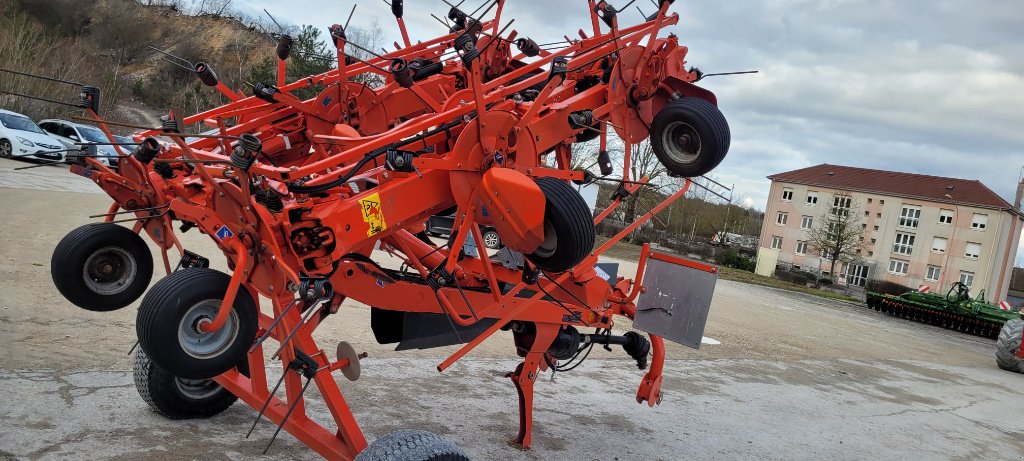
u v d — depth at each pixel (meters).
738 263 45.94
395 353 7.46
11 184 16.31
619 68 4.76
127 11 58.50
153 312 2.90
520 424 5.18
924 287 26.84
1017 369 14.41
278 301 3.28
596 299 5.39
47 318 6.39
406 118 5.39
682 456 5.56
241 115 4.86
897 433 7.39
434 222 15.23
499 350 8.61
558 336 5.34
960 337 22.16
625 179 4.80
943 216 60.88
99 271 3.80
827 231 56.47
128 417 4.46
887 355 14.05
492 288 4.26
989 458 6.96
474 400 6.19
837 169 67.62
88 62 46.94
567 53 4.70
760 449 6.06
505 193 3.55
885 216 62.62
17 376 4.84
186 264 3.58
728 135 4.85
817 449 6.33
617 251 33.72
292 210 3.23
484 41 5.45
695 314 5.24
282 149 4.82
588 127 4.46
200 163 3.18
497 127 3.85
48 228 11.00
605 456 5.28
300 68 13.07
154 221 3.89
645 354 6.10
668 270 5.39
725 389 8.32
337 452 3.49
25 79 32.94
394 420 5.25
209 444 4.24
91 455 3.81
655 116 4.98
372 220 3.50
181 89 50.62
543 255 3.86
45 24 51.78
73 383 4.89
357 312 9.30
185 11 66.75
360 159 3.76
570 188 3.79
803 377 9.94
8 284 7.32
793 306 22.88
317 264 3.32
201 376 3.05
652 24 4.97
